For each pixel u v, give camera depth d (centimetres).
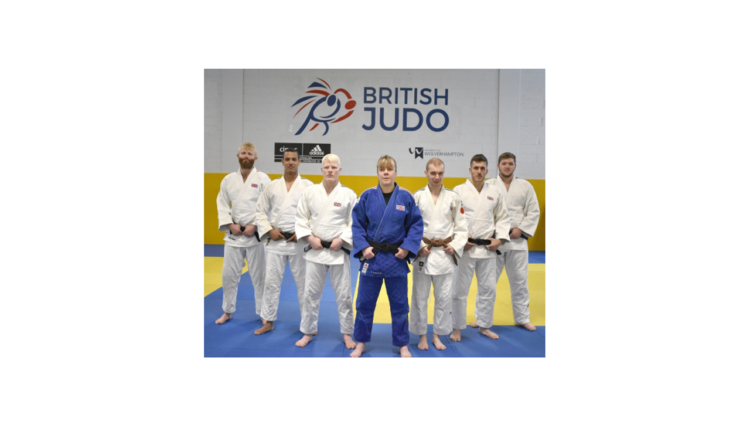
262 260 455
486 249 417
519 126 674
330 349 395
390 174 361
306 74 668
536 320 466
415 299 393
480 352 395
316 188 391
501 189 447
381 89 662
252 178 449
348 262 391
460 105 670
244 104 673
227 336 420
